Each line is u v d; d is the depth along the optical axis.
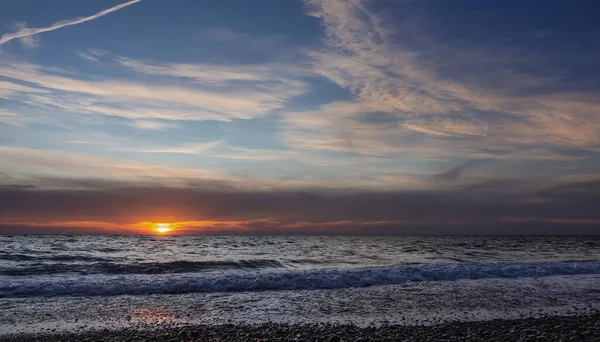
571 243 72.94
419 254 38.22
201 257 32.09
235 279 16.62
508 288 16.52
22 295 13.98
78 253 33.34
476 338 9.06
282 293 15.20
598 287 17.00
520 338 9.05
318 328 10.03
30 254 30.92
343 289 16.16
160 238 80.81
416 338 9.04
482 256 36.47
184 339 9.03
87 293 14.55
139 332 9.66
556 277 19.98
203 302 13.40
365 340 8.82
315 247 49.78
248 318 11.24
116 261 27.23
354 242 69.81
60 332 9.62
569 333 9.49
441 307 12.83
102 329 9.95
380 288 16.41
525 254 39.78
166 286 15.54
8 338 9.05
